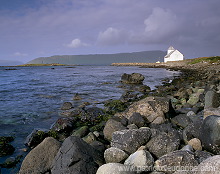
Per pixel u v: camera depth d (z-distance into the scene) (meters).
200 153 5.37
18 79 39.75
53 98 18.92
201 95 14.45
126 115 10.20
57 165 5.20
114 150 5.61
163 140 6.06
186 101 15.30
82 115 11.82
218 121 5.66
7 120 11.69
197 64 72.31
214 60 70.25
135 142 6.30
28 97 19.42
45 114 13.02
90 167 5.16
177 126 9.30
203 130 6.13
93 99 18.45
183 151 5.10
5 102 17.00
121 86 27.97
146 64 131.75
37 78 42.28
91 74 55.94
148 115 9.76
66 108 14.48
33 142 8.03
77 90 24.48
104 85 29.95
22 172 5.39
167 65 96.62
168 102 10.07
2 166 6.32
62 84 30.84
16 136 9.09
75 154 5.20
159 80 38.69
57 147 5.90
